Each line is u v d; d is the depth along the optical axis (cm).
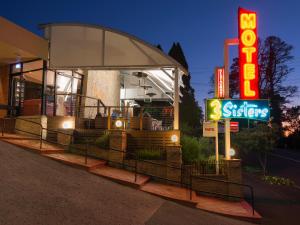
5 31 1354
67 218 703
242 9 1479
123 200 924
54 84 1656
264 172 2461
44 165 1058
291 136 5081
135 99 2425
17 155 1082
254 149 2648
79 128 1600
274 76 5669
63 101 1745
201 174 1305
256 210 1213
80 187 936
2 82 1709
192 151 1461
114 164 1317
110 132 1377
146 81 2227
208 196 1280
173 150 1299
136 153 1335
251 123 4109
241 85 1442
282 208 1277
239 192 1277
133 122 1553
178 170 1286
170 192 1131
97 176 1100
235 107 1407
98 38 1633
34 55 1533
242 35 1462
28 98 1706
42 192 819
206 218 950
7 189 782
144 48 1595
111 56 1617
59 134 1398
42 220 665
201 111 4506
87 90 1883
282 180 2058
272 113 5609
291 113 5778
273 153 4053
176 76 1563
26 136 1431
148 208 912
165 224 814
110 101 2197
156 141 1471
